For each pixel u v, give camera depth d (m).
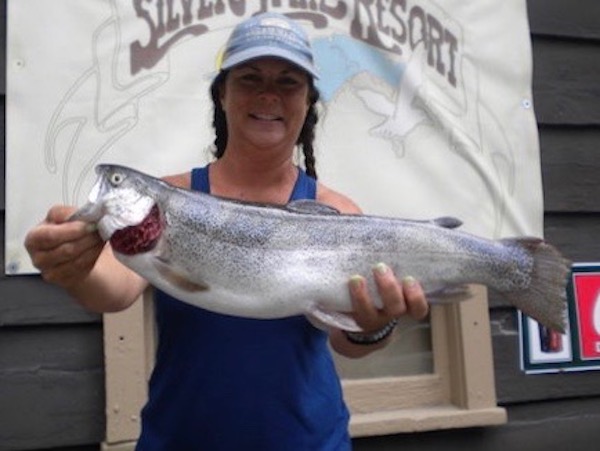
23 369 2.18
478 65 2.67
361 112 2.51
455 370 2.58
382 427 2.40
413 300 1.42
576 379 2.72
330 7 2.50
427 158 2.56
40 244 1.24
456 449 2.56
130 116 2.28
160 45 2.33
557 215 2.77
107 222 1.31
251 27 1.52
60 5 2.25
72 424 2.19
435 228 1.52
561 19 2.82
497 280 1.54
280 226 1.45
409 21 2.59
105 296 1.40
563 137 2.80
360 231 1.48
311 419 1.48
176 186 1.43
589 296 2.76
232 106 1.54
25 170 2.18
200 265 1.40
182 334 1.47
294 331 1.49
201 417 1.44
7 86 2.19
